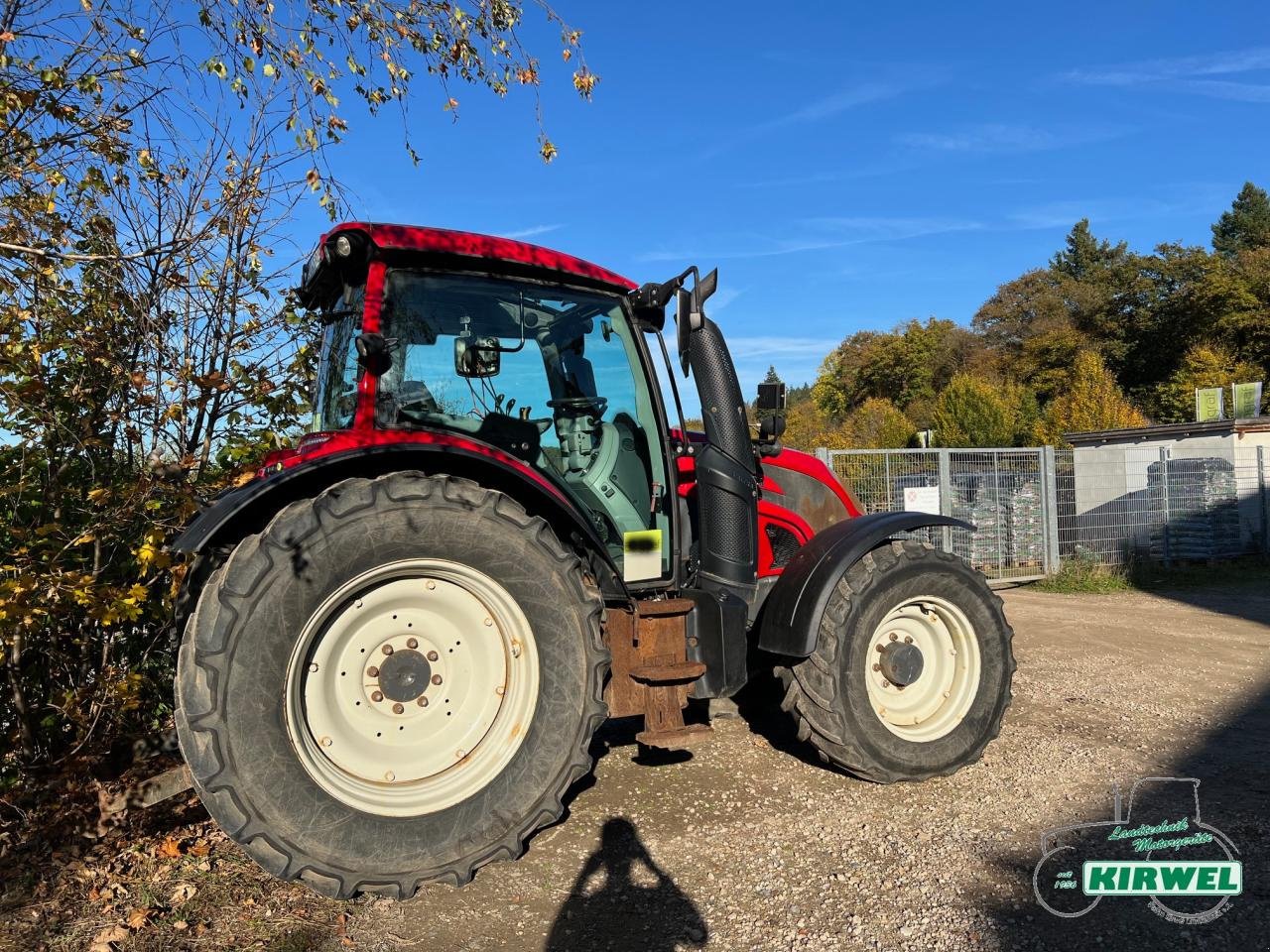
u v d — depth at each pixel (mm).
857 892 2912
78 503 3578
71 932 2680
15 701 3428
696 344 3934
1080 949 2549
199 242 3811
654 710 3383
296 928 2709
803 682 3746
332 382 3639
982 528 10703
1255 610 9055
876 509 9930
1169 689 5617
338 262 3387
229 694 2613
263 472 3477
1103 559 11594
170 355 3762
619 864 3143
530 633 3084
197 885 2971
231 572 2670
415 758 2969
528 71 4516
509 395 3555
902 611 3973
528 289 3559
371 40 4195
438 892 2959
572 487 3688
